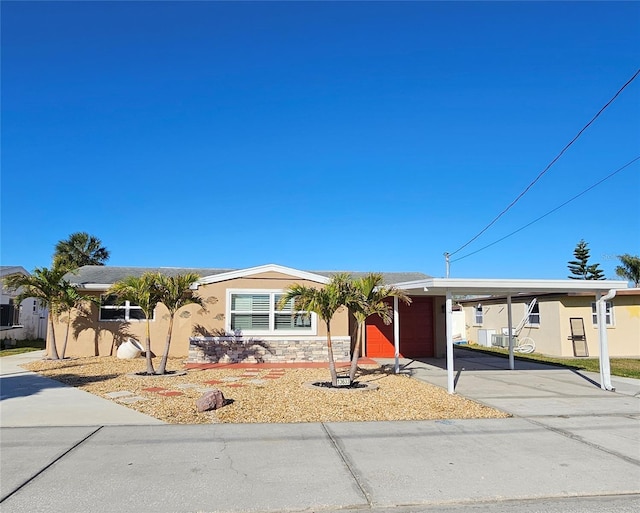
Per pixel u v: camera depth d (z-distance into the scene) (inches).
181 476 207.2
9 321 939.3
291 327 616.1
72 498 183.2
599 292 460.8
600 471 219.3
